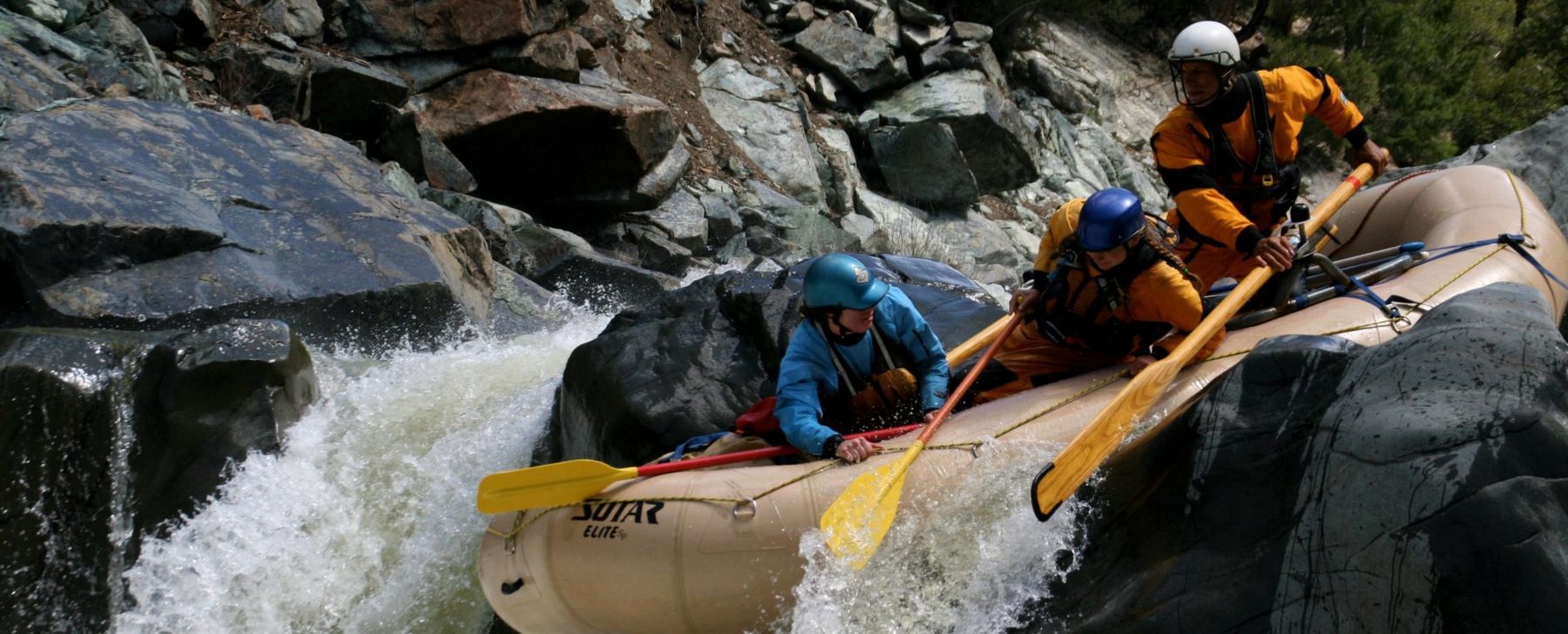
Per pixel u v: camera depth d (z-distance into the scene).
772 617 3.46
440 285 6.67
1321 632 2.38
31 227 5.73
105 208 6.05
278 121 9.34
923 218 14.17
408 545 5.03
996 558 3.35
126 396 4.56
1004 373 4.46
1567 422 2.30
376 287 6.44
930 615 3.35
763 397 4.74
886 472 3.51
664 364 4.93
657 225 10.91
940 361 4.16
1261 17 20.00
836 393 4.10
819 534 3.43
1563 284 4.55
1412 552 2.27
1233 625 2.52
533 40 10.55
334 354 6.26
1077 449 3.25
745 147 13.27
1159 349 3.95
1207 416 3.03
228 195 6.76
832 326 3.97
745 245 11.52
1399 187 5.40
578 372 5.15
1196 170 4.33
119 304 5.79
